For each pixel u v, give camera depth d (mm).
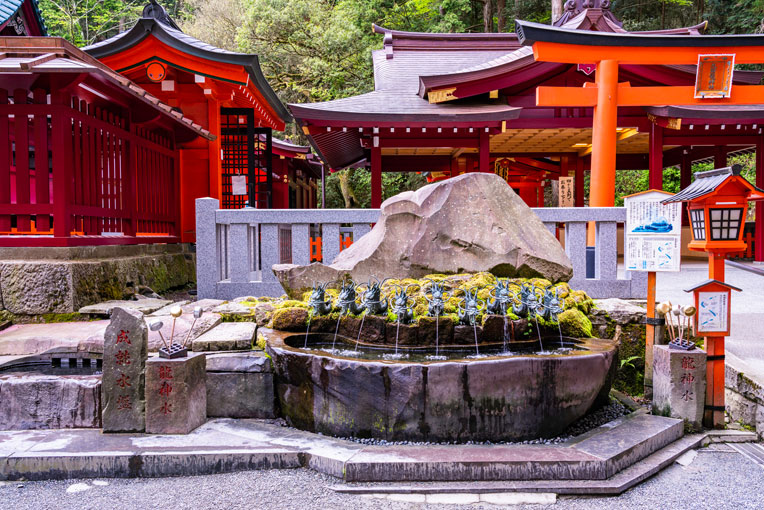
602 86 9938
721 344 4777
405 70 16578
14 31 12000
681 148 17766
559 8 23422
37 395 4379
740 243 4680
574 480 3645
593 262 8648
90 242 6762
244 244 7285
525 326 4965
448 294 5273
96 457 3770
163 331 5168
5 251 6223
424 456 3707
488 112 11898
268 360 4738
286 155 20406
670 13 27906
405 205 5996
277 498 3436
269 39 25609
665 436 4328
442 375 3977
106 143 7336
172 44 10781
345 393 4125
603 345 4867
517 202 6266
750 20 23125
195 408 4402
